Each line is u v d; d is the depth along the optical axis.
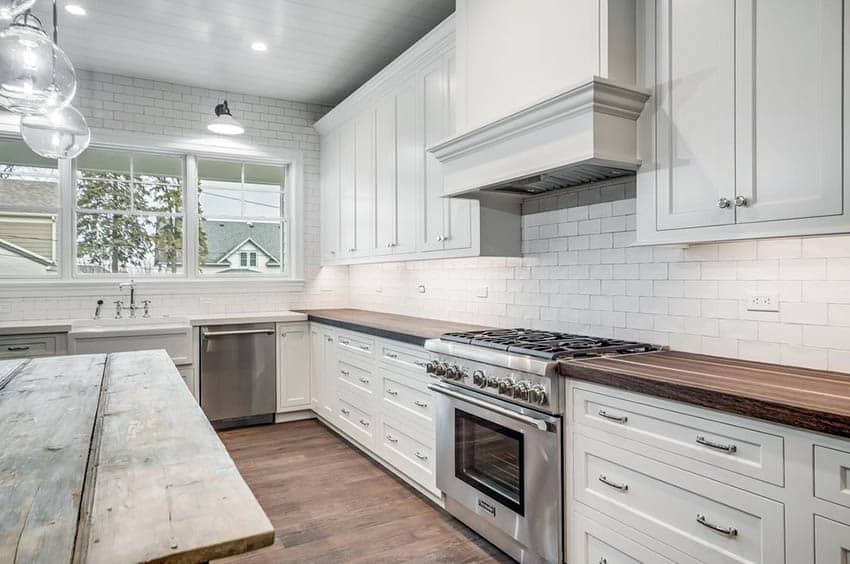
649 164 1.94
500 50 2.46
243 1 3.12
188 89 4.52
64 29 3.45
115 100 4.26
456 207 3.03
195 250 4.62
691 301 2.16
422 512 2.79
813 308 1.77
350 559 2.33
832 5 1.44
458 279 3.60
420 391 2.91
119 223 4.39
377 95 3.85
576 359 2.03
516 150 2.27
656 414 1.65
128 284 4.15
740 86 1.65
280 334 4.46
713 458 1.49
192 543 0.77
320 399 4.37
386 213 3.76
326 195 4.89
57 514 0.86
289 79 4.38
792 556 1.31
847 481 1.21
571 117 1.98
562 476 1.99
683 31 1.83
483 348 2.37
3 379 2.00
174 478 1.02
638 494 1.71
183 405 1.62
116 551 0.74
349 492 3.04
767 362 1.90
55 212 4.13
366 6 3.20
